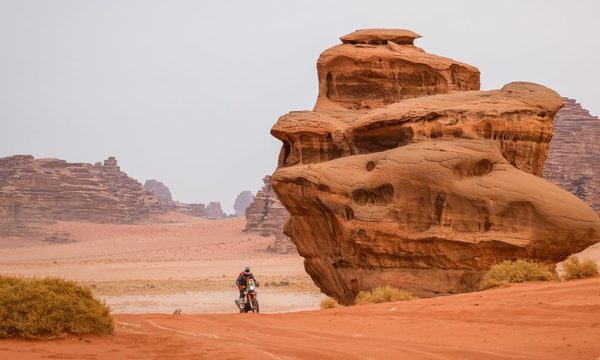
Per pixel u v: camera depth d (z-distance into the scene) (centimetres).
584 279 2998
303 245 4478
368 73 5066
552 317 2122
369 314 2491
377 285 3922
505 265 3416
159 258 16500
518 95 4097
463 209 3716
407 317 2331
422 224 3822
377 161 4038
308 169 4275
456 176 3762
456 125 4009
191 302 6550
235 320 2455
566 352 1644
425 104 4209
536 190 3650
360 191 4022
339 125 4616
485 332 1984
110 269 12650
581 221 3553
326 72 5159
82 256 17875
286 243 16575
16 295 1791
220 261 14975
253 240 18600
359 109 5056
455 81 5094
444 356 1661
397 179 3866
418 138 4119
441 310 2416
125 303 6494
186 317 2511
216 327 2248
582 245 3584
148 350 1700
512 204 3631
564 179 17725
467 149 3834
